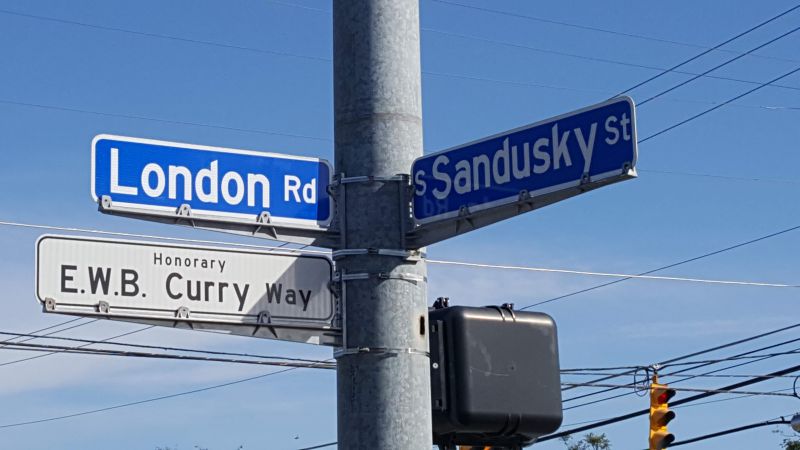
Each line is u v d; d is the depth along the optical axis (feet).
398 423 22.16
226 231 22.52
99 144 21.99
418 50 23.50
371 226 22.72
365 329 22.48
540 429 22.99
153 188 22.16
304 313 22.57
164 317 21.86
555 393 23.13
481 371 22.71
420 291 22.80
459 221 22.52
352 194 22.89
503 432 22.89
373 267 22.62
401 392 22.27
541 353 23.18
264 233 22.68
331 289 22.81
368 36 23.16
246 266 22.43
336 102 23.26
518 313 23.27
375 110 23.00
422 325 22.66
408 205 22.89
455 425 22.57
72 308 21.43
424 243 22.79
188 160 22.40
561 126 21.74
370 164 22.90
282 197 22.80
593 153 21.40
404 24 23.32
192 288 22.07
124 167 22.06
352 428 22.26
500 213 22.24
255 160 22.76
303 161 23.04
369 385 22.30
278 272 22.57
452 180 22.58
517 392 22.86
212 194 22.44
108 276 21.70
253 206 22.61
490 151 22.30
